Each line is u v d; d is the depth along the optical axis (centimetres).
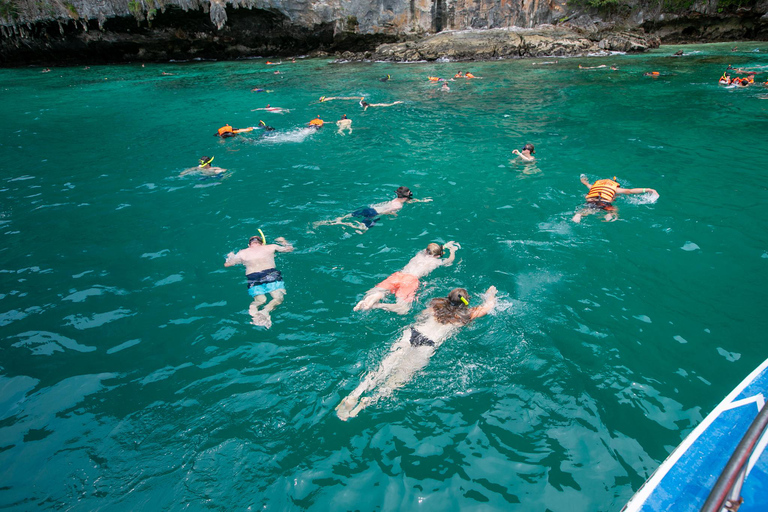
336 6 3525
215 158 1180
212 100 2022
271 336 520
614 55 3127
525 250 675
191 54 3747
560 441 382
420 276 614
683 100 1680
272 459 377
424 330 502
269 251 677
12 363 493
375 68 2958
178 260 694
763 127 1274
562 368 457
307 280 622
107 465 372
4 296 614
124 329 543
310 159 1145
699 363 455
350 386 448
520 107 1670
